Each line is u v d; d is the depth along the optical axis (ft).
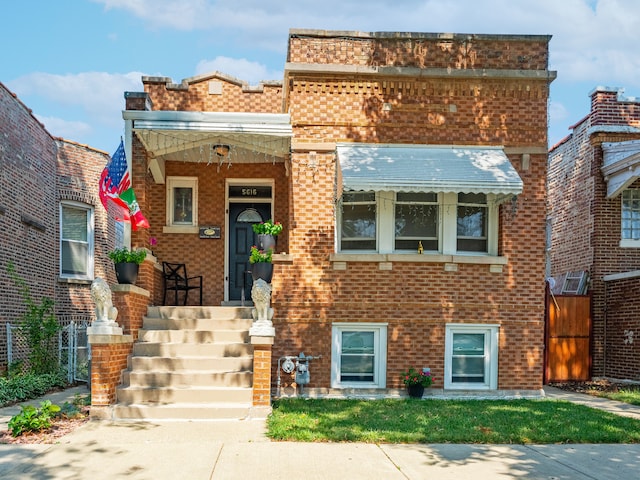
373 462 21.65
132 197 33.88
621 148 45.85
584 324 46.14
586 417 29.09
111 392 28.99
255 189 44.60
